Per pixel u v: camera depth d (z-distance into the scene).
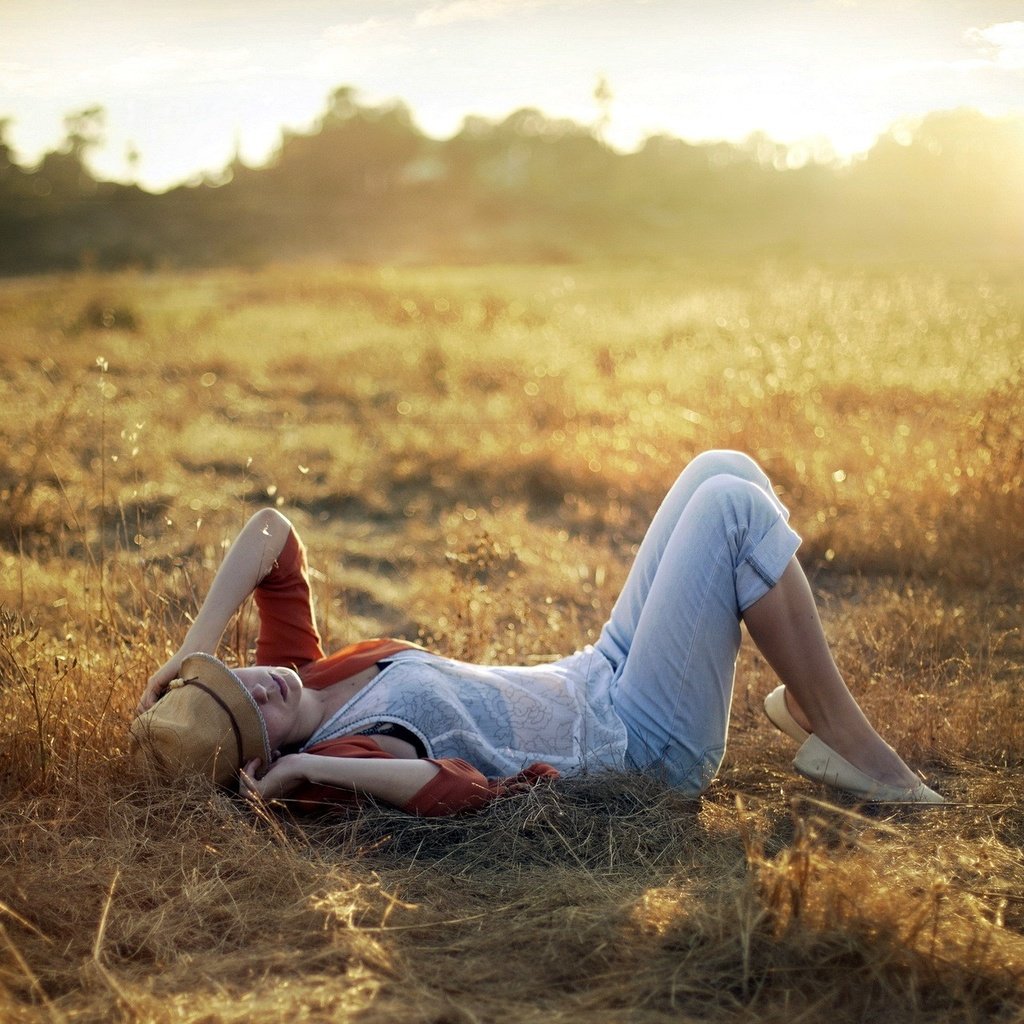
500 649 4.09
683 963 1.96
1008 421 5.50
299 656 2.95
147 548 5.40
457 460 7.50
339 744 2.64
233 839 2.43
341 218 91.56
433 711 2.72
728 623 2.79
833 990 1.86
